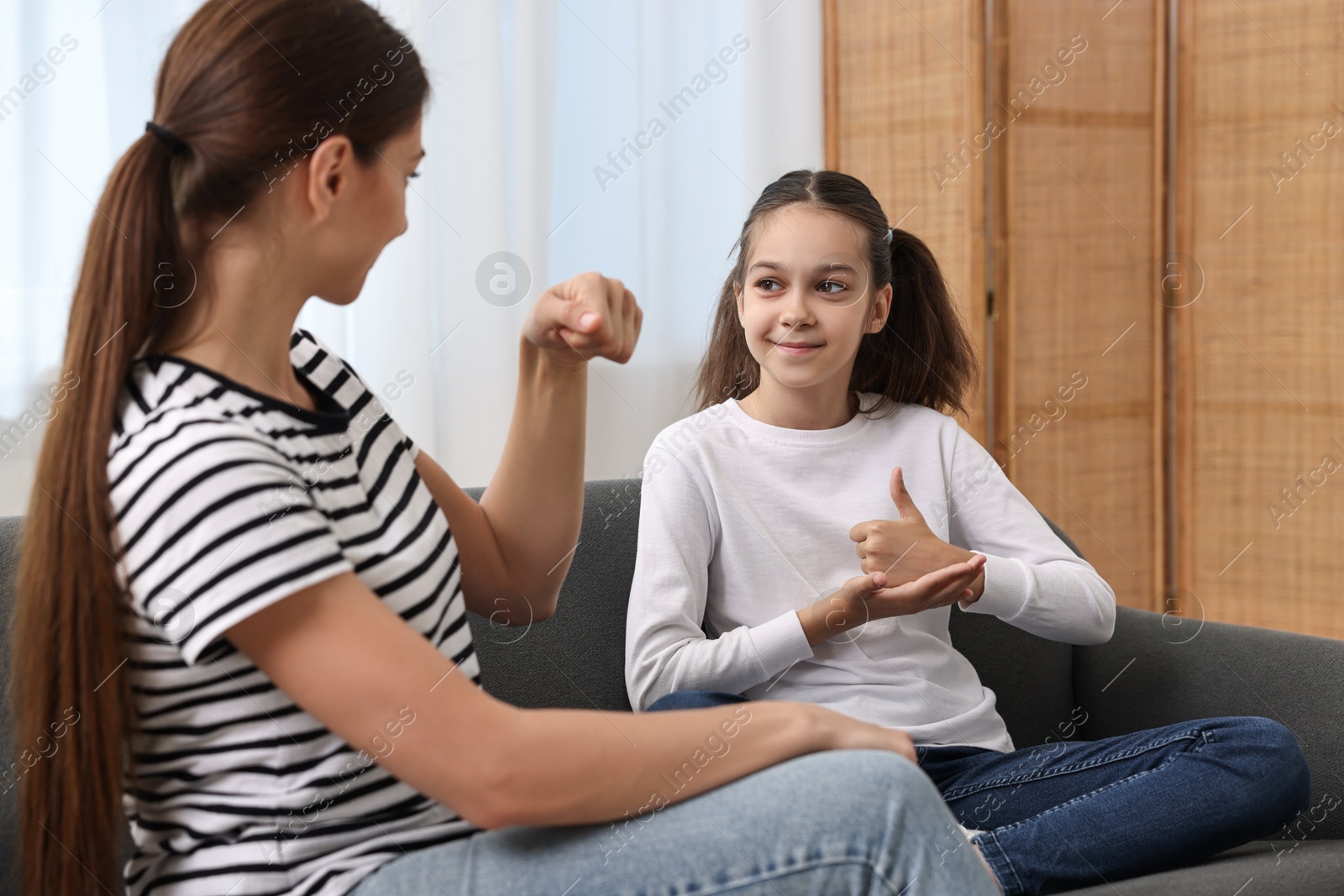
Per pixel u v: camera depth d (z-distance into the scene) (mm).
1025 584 1117
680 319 2305
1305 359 2209
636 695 1084
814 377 1156
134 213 647
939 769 1041
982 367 2146
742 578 1137
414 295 1955
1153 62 2273
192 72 667
